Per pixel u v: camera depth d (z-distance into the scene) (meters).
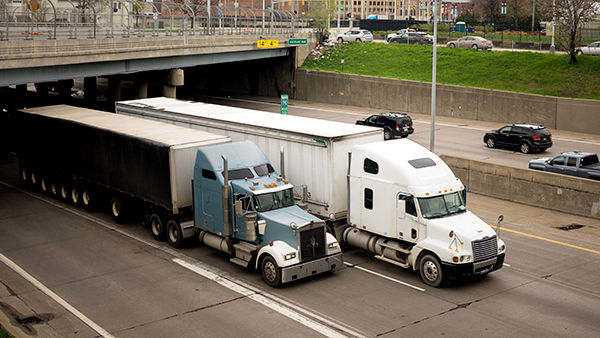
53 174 27.59
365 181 18.98
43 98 61.88
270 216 17.95
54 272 18.92
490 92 48.47
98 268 19.23
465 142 40.88
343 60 64.44
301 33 66.50
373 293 17.03
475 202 27.16
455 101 50.94
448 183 18.22
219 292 17.22
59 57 35.94
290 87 65.75
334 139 19.61
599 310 15.85
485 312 15.70
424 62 60.28
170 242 21.30
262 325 15.03
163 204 20.83
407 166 18.02
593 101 42.94
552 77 49.75
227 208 18.53
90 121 25.48
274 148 21.58
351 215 19.64
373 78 57.09
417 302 16.38
